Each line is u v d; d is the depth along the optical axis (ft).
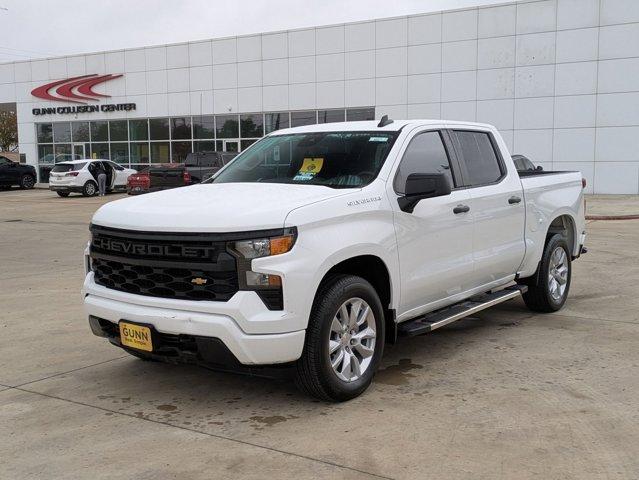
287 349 14.05
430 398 15.69
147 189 73.72
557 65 83.97
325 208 14.88
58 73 124.06
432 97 92.32
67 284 31.09
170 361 14.93
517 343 20.30
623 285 28.78
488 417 14.44
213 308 13.78
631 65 80.18
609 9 80.43
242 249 13.83
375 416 14.64
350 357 15.58
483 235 19.80
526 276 22.58
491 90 88.22
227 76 107.96
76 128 124.16
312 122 102.06
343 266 15.93
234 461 12.56
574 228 25.57
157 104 115.03
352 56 97.35
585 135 83.46
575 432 13.61
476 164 20.43
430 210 17.62
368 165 17.17
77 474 12.17
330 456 12.68
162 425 14.39
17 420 14.78
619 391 15.94
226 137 109.81
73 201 88.99
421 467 12.15
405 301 17.12
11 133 253.03
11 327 23.02
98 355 19.66
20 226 58.13
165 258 14.46
